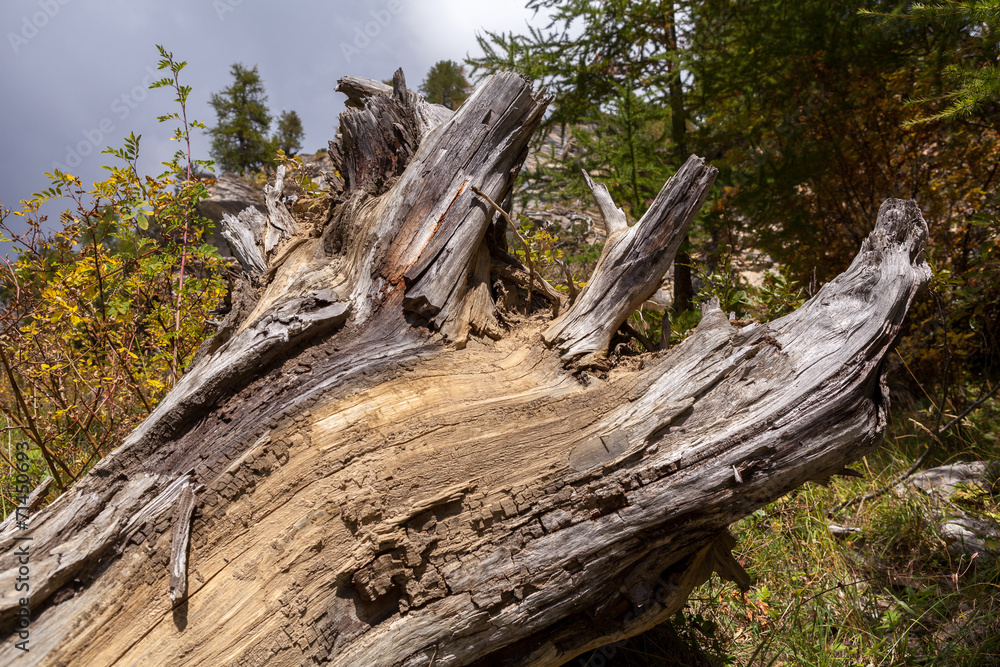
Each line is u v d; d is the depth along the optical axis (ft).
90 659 5.41
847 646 8.29
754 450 6.26
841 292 7.27
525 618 5.89
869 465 13.25
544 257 11.75
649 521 6.12
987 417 14.70
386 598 5.80
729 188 18.31
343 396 6.70
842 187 18.43
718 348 6.88
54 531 5.90
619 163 18.61
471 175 8.30
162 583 5.72
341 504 5.91
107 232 11.12
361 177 9.56
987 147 16.83
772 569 9.84
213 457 6.35
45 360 10.65
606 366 7.34
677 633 8.23
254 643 5.46
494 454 6.42
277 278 8.65
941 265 16.69
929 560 9.92
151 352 13.00
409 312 7.57
